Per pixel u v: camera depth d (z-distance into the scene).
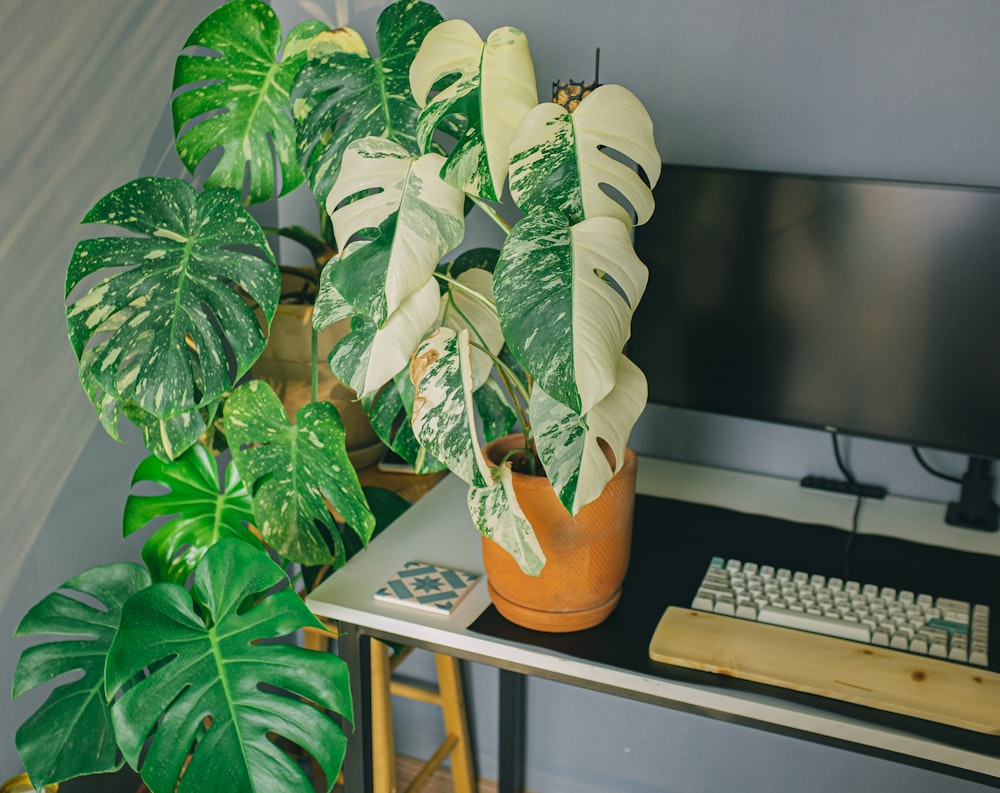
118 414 1.48
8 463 1.38
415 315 1.15
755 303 1.50
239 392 1.38
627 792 1.95
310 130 1.40
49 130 1.37
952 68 1.44
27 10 1.31
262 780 1.22
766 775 1.83
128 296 1.27
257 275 1.29
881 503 1.60
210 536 1.49
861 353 1.46
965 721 1.09
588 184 1.07
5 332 1.34
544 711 1.95
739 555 1.43
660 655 1.20
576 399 0.98
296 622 1.26
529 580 1.24
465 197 1.26
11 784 1.43
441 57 1.22
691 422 1.72
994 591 1.34
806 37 1.50
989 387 1.41
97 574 1.37
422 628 1.28
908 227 1.38
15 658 1.44
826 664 1.18
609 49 1.61
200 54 1.66
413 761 2.12
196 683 1.25
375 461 1.76
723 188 1.47
